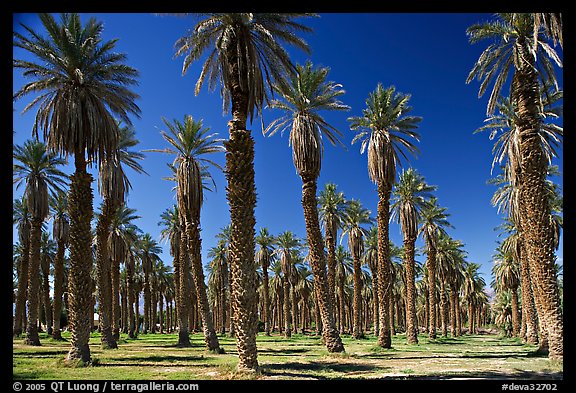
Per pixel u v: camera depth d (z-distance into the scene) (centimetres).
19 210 3903
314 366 1803
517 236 3703
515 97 1986
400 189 3722
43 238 4944
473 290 6731
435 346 3500
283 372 1559
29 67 1877
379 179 2828
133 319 4881
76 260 1883
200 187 2806
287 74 1873
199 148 2809
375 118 2862
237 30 1634
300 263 5762
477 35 2020
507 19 1950
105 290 2975
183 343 3262
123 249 3997
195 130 2780
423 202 3738
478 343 4238
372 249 5144
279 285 6581
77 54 1903
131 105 2122
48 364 1812
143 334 6219
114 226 3916
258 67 1731
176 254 4288
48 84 1877
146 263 5622
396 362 2002
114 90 2066
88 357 1850
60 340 3784
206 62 1806
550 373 1535
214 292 6550
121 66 1994
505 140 2584
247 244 1548
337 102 2516
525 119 1925
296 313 6184
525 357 2312
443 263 5041
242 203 1563
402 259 5569
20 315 3950
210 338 2669
